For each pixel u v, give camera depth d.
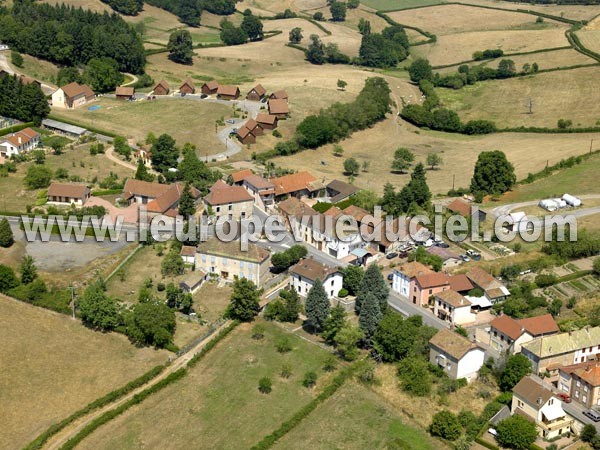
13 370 162.88
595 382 153.50
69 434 147.50
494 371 167.50
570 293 196.75
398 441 147.25
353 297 197.75
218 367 168.75
